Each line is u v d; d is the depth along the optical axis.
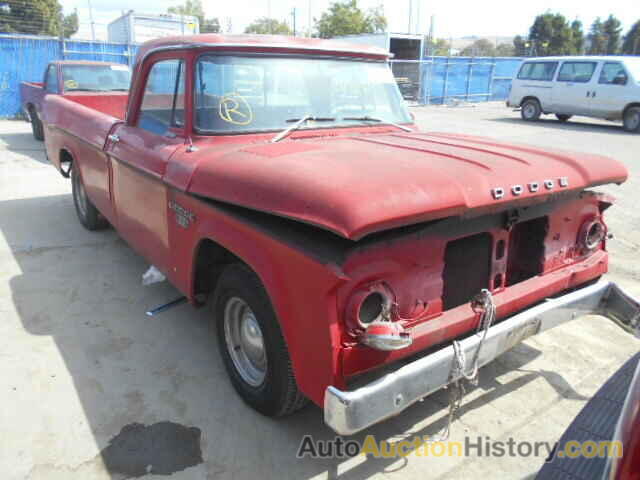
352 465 2.57
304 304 2.15
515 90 17.59
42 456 2.57
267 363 2.57
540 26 66.38
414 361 2.39
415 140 3.15
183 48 3.13
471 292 2.59
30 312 3.99
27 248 5.30
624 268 4.97
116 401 2.99
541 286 2.79
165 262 3.47
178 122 3.23
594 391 3.15
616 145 11.93
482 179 2.30
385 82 3.84
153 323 3.87
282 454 2.62
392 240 2.17
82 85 9.87
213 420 2.85
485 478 2.50
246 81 3.21
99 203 4.86
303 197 2.04
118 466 2.52
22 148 10.59
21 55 15.46
